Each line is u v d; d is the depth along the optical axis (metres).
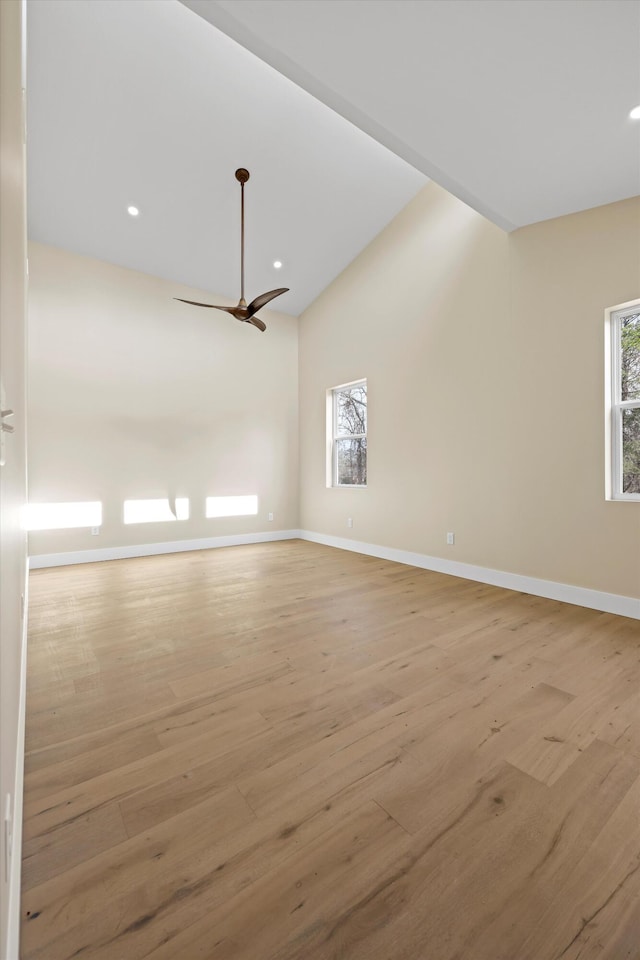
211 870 1.17
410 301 4.82
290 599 3.57
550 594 3.57
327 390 6.12
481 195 3.23
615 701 2.02
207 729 1.81
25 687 2.14
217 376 5.96
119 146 3.74
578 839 1.27
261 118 3.66
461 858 1.21
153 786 1.49
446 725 1.83
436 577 4.29
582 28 1.97
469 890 1.12
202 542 5.82
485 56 2.15
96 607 3.38
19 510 1.71
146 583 4.08
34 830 1.29
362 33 2.07
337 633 2.84
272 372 6.46
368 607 3.36
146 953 0.97
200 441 5.81
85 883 1.13
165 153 3.85
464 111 2.49
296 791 1.46
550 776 1.53
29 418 4.66
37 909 1.06
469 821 1.34
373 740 1.74
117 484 5.19
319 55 2.20
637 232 3.10
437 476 4.52
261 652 2.55
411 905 1.08
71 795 1.44
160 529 5.50
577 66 2.17
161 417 5.50
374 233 5.19
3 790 0.71
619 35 1.99
